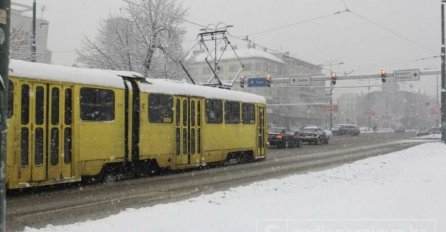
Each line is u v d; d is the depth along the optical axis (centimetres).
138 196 1166
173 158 1638
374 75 3828
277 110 8750
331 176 1453
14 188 1101
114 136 1383
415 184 1231
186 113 1709
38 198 1122
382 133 8012
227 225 718
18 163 1104
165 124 1598
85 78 1293
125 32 3278
